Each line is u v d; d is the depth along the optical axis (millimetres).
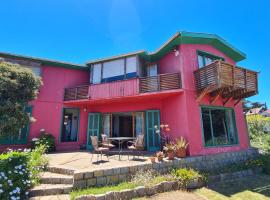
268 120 19953
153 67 13758
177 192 6852
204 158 9586
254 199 6504
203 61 12156
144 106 12883
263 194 6957
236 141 12133
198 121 10617
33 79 8195
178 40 11250
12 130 7469
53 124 13383
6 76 7484
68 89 14203
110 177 6984
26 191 5969
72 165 7961
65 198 5797
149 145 11828
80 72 15234
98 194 5852
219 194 6867
